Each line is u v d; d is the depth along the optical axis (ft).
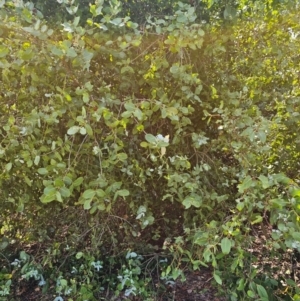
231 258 6.61
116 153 6.28
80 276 7.52
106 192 5.98
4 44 6.14
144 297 7.47
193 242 6.23
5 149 6.21
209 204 6.94
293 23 7.23
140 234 8.26
